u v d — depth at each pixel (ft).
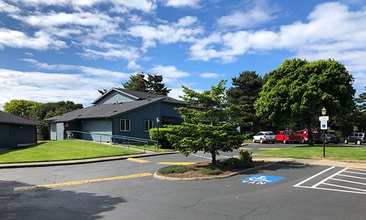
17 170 58.13
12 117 102.12
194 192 34.99
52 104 184.34
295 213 25.48
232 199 31.04
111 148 91.50
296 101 100.53
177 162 66.23
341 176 43.75
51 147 91.71
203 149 51.62
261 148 104.01
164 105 130.93
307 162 58.80
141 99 136.26
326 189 35.24
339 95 99.55
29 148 89.76
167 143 99.45
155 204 29.71
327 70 99.25
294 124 176.76
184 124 50.88
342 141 159.33
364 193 33.01
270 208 27.20
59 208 29.14
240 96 184.75
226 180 42.42
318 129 162.40
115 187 39.65
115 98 144.66
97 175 50.65
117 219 24.93
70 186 41.34
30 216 26.48
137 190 37.22
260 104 110.73
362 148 79.56
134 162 67.72
